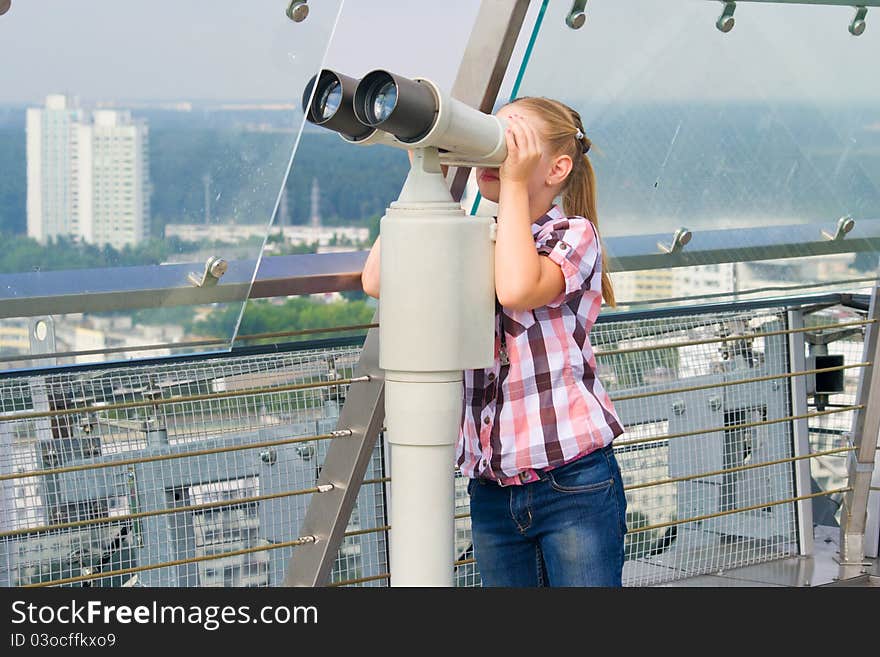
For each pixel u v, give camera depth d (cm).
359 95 519
